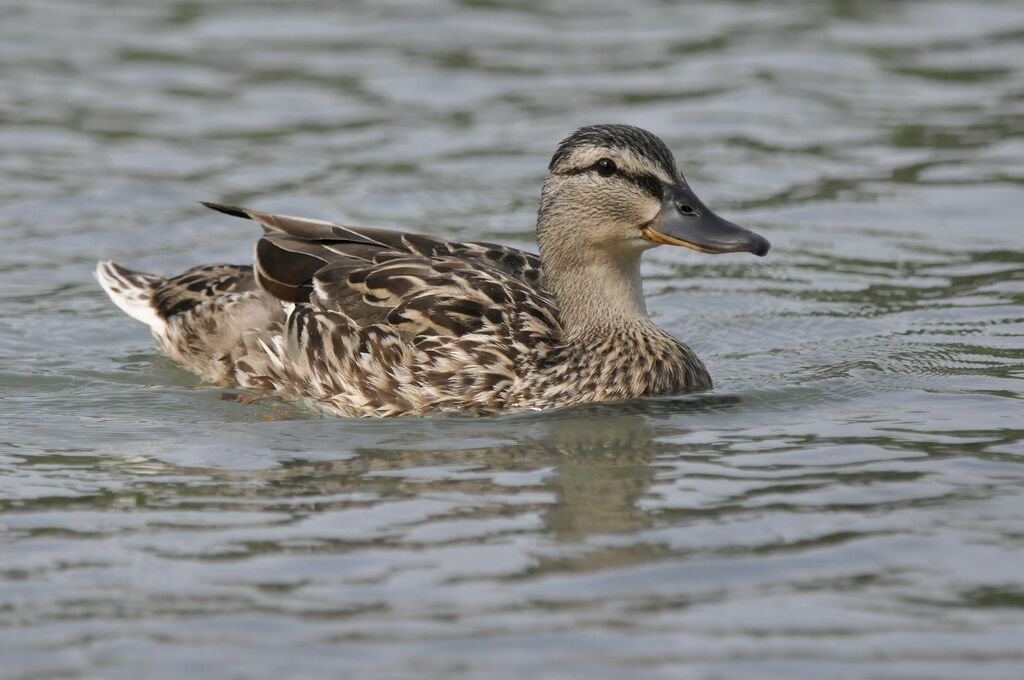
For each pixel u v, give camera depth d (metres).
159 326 15.27
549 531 10.34
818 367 14.55
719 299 16.95
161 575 9.67
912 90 23.39
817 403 13.47
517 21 26.69
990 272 17.16
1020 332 15.33
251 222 18.81
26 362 15.01
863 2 27.33
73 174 20.02
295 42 25.52
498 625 8.91
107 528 10.51
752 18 26.78
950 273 17.20
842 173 20.38
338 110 22.56
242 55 24.81
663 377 13.81
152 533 10.40
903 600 9.23
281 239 14.59
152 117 22.16
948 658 8.48
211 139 21.44
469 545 10.12
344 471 11.74
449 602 9.23
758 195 19.66
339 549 10.07
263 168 20.31
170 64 24.34
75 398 13.97
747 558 9.85
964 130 21.77
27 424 13.10
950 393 13.57
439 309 13.71
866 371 14.28
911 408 13.18
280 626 8.93
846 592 9.34
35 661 8.55
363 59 24.66
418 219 18.70
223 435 12.84
